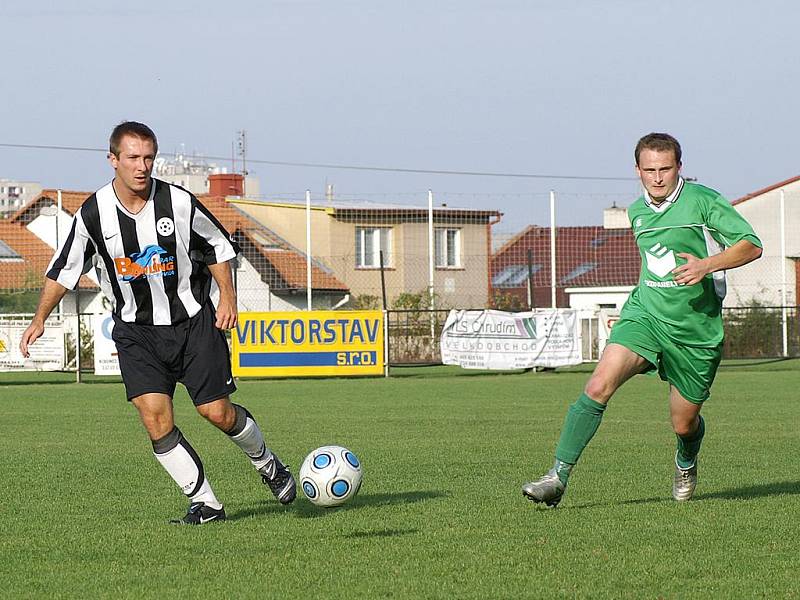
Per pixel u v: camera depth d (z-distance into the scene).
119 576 13.87
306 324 59.53
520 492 20.72
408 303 89.25
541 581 13.37
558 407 41.91
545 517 17.77
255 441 18.16
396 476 23.19
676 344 18.14
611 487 21.27
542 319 61.84
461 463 25.38
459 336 61.28
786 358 70.44
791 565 14.19
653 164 17.91
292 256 100.06
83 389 54.81
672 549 15.19
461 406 42.53
